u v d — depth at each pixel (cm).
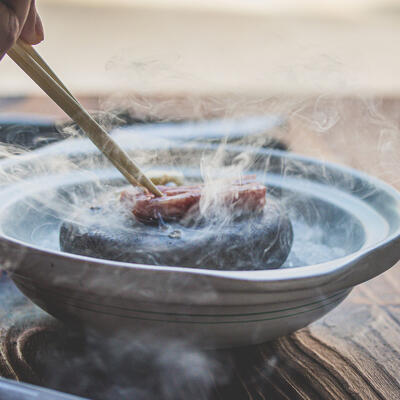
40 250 43
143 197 50
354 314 52
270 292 43
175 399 45
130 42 287
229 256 49
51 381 46
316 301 45
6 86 161
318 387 46
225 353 48
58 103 48
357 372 47
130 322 45
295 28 354
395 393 46
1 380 41
